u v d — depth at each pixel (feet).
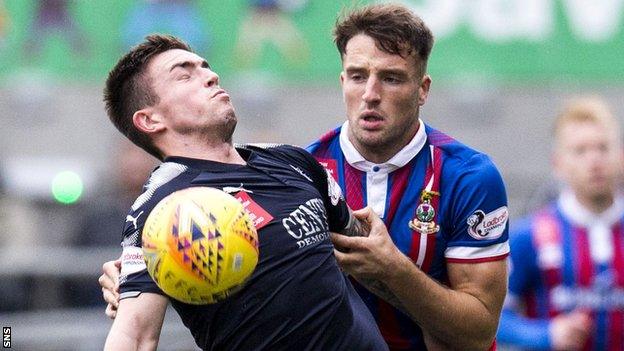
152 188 48.60
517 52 115.03
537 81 115.24
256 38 110.63
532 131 114.93
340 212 52.11
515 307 78.28
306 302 47.57
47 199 111.45
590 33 115.24
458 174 54.70
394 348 56.75
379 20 52.11
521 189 114.21
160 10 109.19
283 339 47.29
